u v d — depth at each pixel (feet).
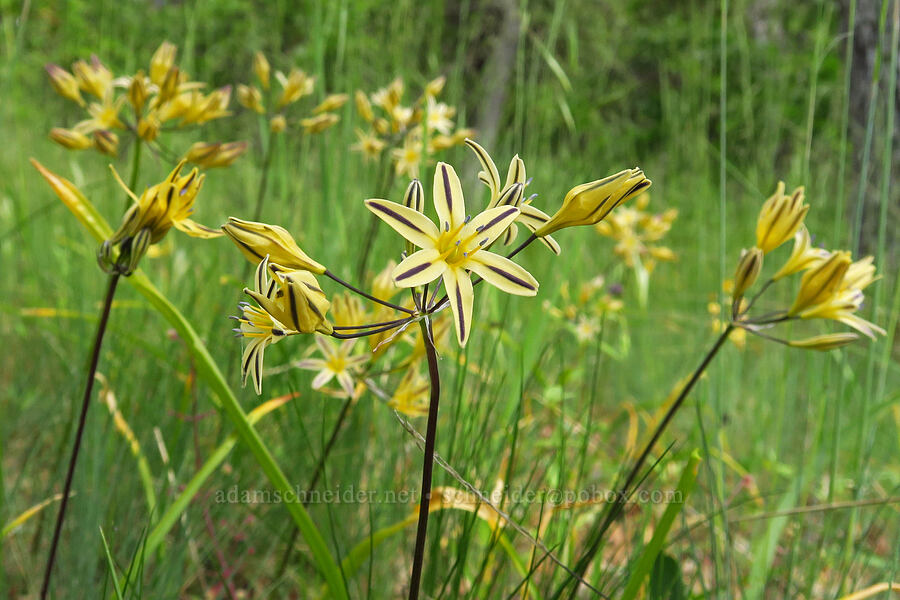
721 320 0.75
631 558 0.70
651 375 1.48
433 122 1.10
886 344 0.90
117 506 0.82
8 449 1.01
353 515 0.88
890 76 0.77
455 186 0.44
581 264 1.56
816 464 0.89
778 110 1.62
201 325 1.11
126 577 0.60
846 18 1.28
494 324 1.01
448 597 0.66
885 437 1.24
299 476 0.89
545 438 1.19
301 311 0.42
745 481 1.03
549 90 1.46
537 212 0.47
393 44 1.37
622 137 1.98
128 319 1.18
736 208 2.01
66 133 0.75
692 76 1.90
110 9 1.57
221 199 1.56
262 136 1.09
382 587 0.81
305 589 0.76
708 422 1.31
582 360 1.32
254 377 0.45
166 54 0.77
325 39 1.23
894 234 1.26
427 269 0.42
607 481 1.02
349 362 0.71
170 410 0.92
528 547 0.92
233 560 0.86
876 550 0.99
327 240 1.04
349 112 1.13
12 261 1.36
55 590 0.74
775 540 0.81
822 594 0.86
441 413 0.99
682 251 1.85
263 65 1.07
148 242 0.56
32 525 0.89
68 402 1.03
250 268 1.05
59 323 1.18
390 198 1.16
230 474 0.88
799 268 0.63
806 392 1.15
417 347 0.71
